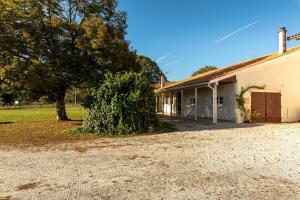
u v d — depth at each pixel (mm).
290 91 18844
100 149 9031
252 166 6641
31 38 15227
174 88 24203
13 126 16688
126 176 5922
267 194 4805
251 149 8680
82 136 12195
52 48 16219
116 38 16641
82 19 17297
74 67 16422
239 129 13945
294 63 19031
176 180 5605
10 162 7301
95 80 16359
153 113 13703
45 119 22703
